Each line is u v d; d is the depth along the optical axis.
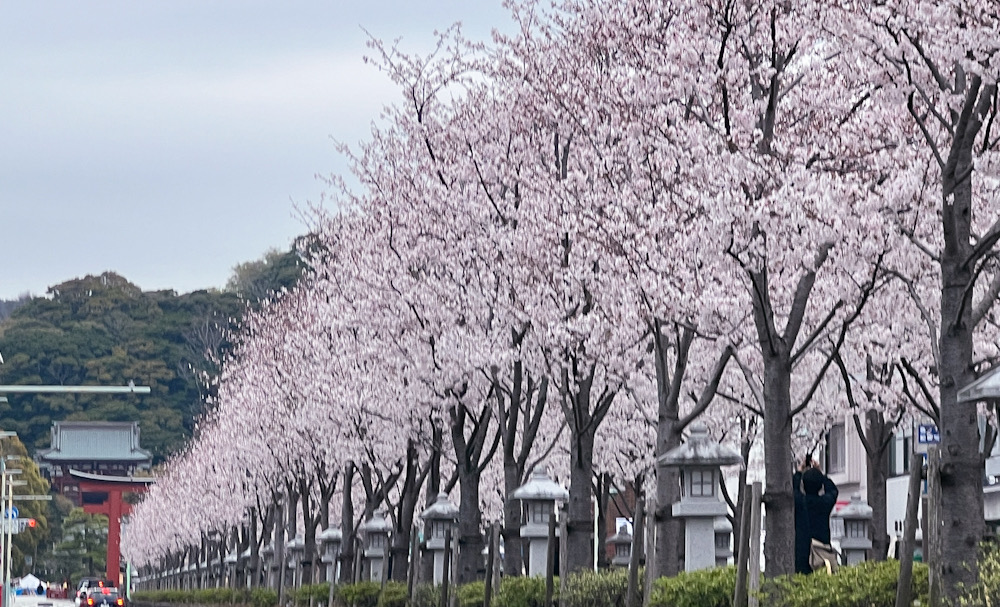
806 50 27.30
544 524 35.56
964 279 18.88
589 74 30.06
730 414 41.59
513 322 33.91
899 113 26.25
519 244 32.16
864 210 22.95
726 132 25.34
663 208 27.34
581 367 32.81
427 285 36.47
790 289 28.47
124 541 182.12
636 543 25.34
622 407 43.34
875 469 37.28
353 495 70.81
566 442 47.75
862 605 18.94
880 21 20.64
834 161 26.84
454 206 34.84
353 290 41.66
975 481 18.42
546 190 32.22
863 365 37.50
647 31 29.27
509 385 40.22
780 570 22.98
